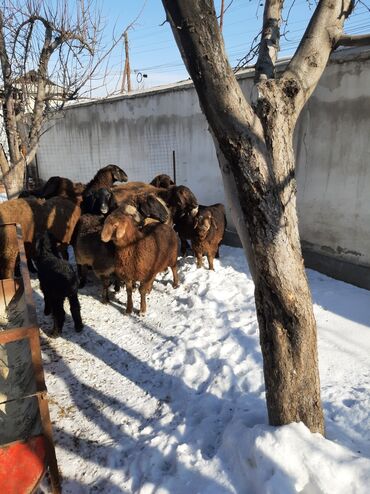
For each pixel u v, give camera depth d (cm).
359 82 543
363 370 378
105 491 283
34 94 627
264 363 267
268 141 228
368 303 518
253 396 349
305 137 639
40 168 1712
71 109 1410
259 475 242
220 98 210
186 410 351
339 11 244
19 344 388
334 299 535
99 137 1305
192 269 680
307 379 260
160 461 296
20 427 306
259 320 260
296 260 241
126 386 397
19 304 396
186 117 925
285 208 234
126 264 510
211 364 411
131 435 333
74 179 1495
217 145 231
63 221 649
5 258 575
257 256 239
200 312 532
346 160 578
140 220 562
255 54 291
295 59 244
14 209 604
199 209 688
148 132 1073
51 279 461
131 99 1111
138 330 505
